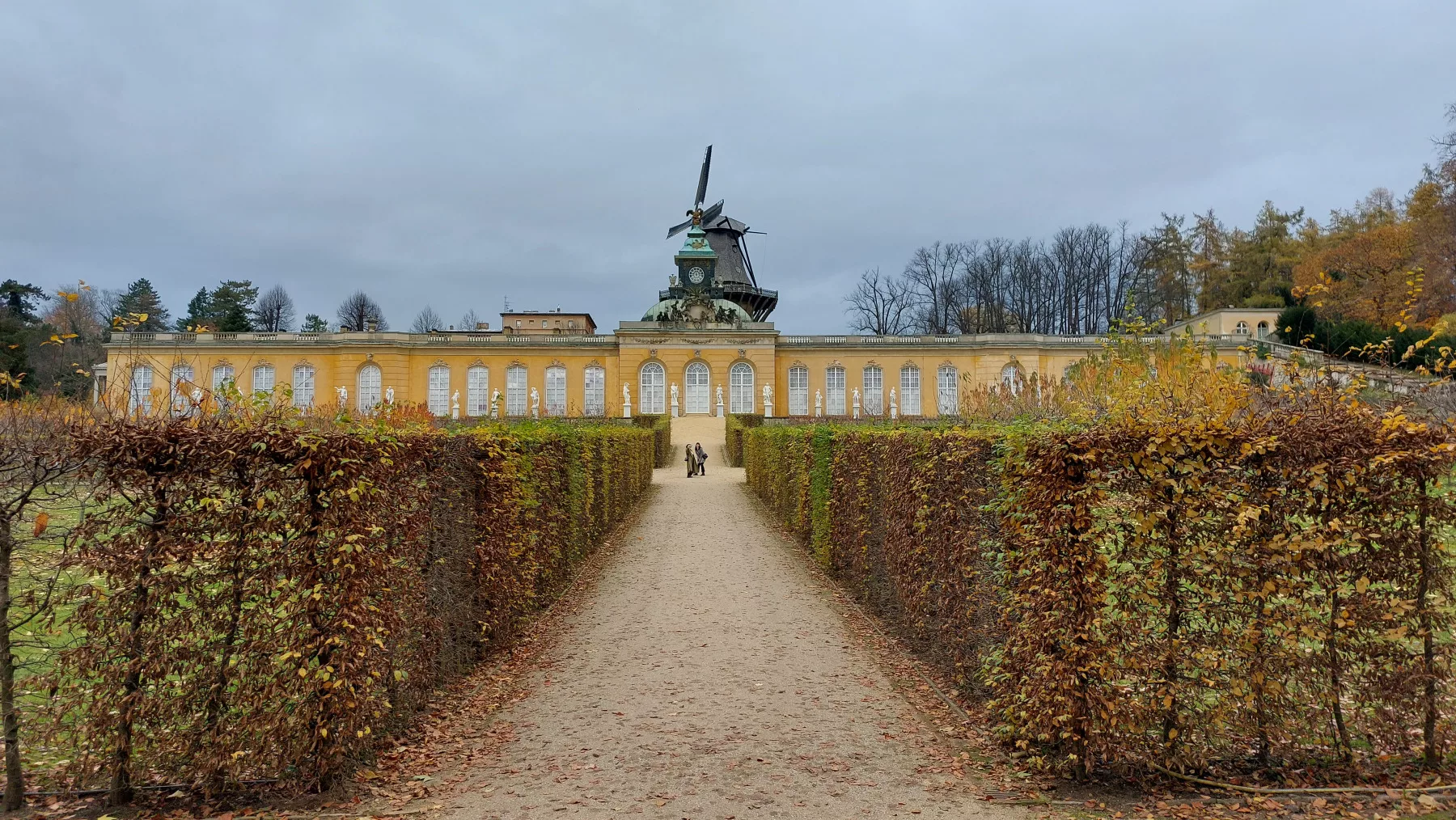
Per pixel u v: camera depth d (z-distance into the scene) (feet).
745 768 23.22
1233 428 21.34
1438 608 21.24
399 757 24.47
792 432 72.90
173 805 21.07
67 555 20.47
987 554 25.57
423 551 27.55
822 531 53.83
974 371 228.84
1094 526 21.53
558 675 32.68
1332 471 20.63
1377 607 20.75
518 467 37.09
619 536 68.49
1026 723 23.00
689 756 24.14
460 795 21.66
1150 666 21.34
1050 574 21.72
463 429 34.47
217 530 21.26
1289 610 21.03
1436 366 26.78
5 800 20.48
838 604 44.37
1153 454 21.48
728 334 226.17
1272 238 264.93
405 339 224.53
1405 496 20.83
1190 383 29.04
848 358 230.68
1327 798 20.08
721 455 165.99
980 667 27.09
